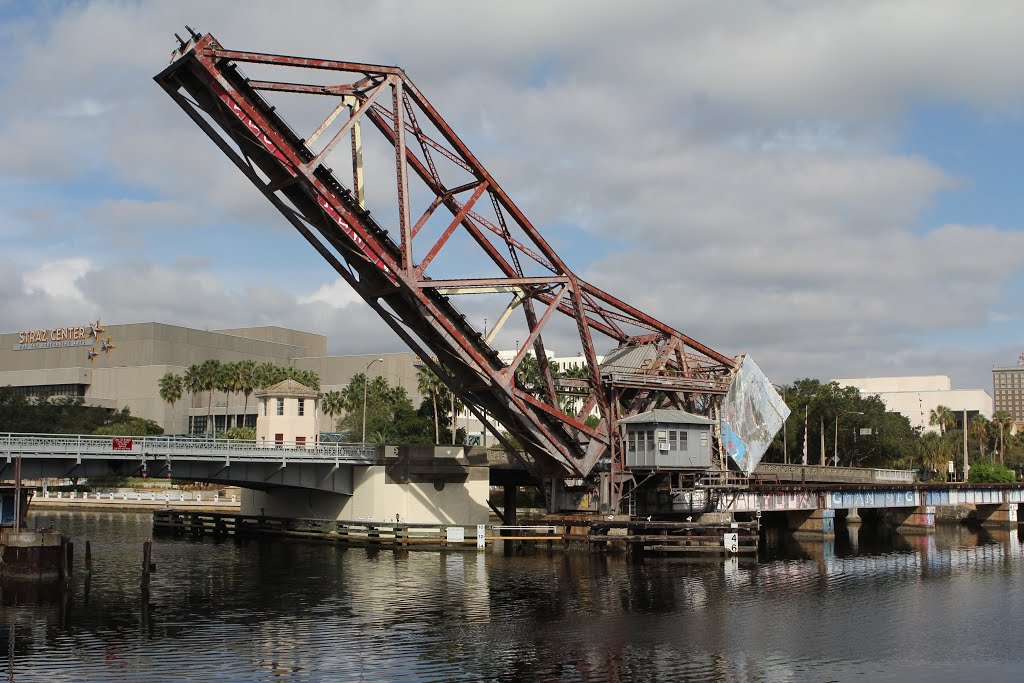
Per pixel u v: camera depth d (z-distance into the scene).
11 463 59.06
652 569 59.28
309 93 50.12
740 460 78.19
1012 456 186.25
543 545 71.38
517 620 41.78
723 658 35.06
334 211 50.84
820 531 87.56
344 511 78.75
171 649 36.16
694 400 76.44
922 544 82.31
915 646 37.19
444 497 77.56
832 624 41.38
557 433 66.12
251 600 46.84
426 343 59.69
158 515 93.81
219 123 48.53
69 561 53.62
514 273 62.50
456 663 34.12
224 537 83.62
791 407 138.00
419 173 56.88
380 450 75.31
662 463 68.00
